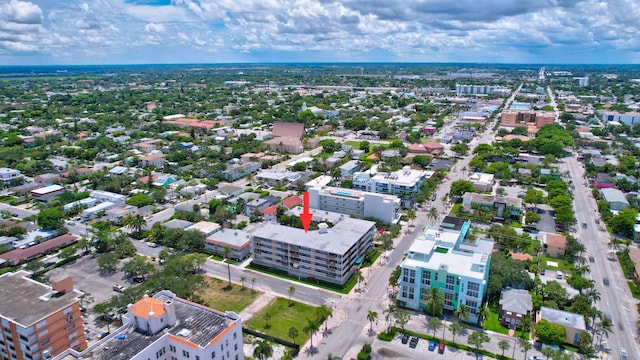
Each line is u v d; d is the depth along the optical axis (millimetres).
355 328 161000
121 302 163125
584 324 151750
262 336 155875
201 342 120188
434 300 160250
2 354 139125
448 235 198250
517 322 158750
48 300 141375
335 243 196000
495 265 185375
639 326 158750
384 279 195500
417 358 144375
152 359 118750
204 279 196500
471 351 146875
